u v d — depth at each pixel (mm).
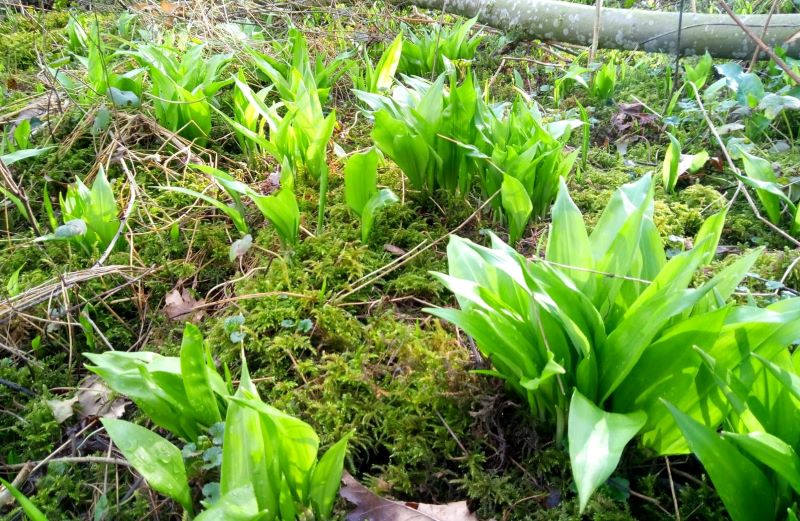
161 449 491
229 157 1047
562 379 525
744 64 1299
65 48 1369
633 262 537
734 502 437
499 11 1477
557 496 536
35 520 408
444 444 579
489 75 1377
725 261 769
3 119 1079
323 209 821
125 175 982
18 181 973
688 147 1050
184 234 874
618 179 961
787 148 1012
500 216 856
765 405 467
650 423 510
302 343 675
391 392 618
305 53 1052
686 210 871
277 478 471
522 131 850
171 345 708
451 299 749
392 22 1620
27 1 1837
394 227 866
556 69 1369
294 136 913
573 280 537
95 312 758
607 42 1352
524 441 578
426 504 529
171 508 560
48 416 639
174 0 1598
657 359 486
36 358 719
